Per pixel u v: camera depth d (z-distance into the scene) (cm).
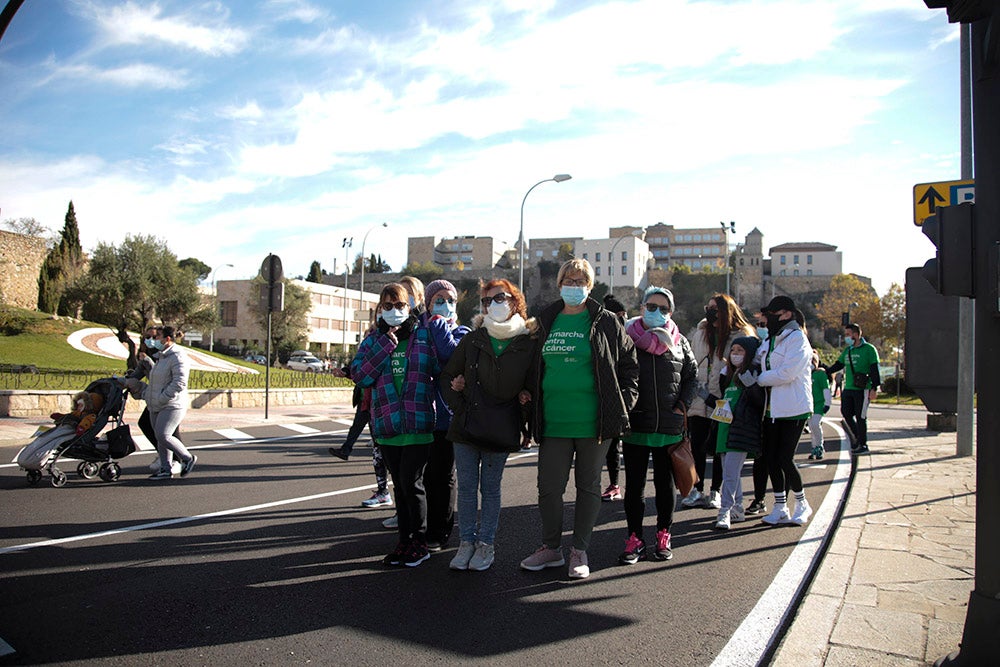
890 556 517
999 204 301
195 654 345
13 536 564
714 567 507
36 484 793
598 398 469
